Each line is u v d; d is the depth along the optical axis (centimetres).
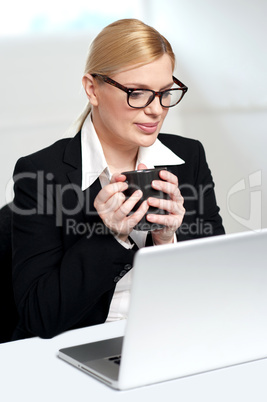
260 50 596
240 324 144
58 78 539
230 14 591
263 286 142
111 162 205
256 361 150
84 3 545
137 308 129
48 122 536
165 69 182
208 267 133
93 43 188
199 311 137
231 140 591
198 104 591
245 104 596
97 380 141
